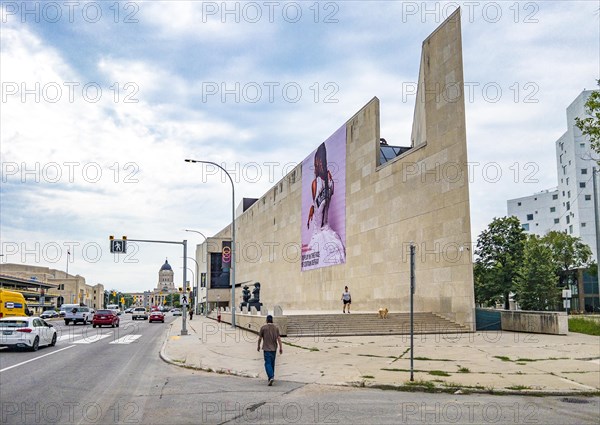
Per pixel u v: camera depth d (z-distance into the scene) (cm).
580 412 995
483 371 1480
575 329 3034
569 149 9675
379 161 4197
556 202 11419
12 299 3953
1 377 1429
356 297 4378
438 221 3316
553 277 5581
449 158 3244
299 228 5853
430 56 3550
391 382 1298
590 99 1677
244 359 1852
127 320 7225
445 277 3200
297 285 5834
